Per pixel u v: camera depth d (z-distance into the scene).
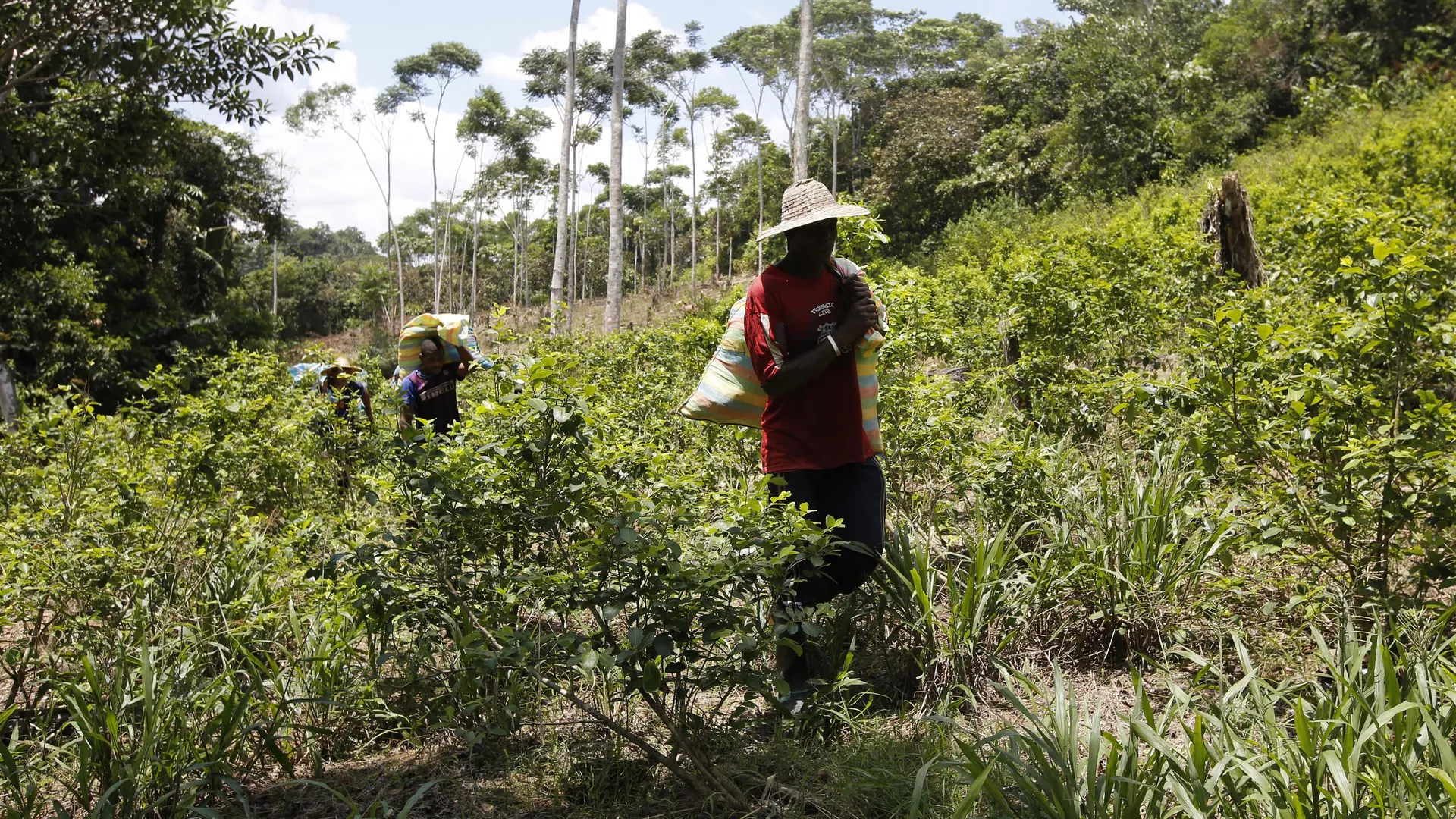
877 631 3.65
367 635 3.63
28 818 2.67
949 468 5.02
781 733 3.08
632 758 3.03
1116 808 2.21
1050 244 7.28
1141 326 7.08
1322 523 3.41
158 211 23.05
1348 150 20.81
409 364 6.30
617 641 3.05
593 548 2.70
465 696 3.26
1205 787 2.24
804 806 2.67
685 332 8.10
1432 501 3.16
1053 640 3.68
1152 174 31.05
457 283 77.88
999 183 38.34
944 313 10.16
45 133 11.43
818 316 3.36
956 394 6.13
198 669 3.46
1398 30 31.20
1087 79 32.00
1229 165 26.75
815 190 3.39
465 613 3.02
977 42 63.66
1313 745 2.24
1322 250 6.50
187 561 4.35
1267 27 33.69
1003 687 2.54
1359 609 3.30
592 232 84.25
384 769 3.15
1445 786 2.01
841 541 3.19
